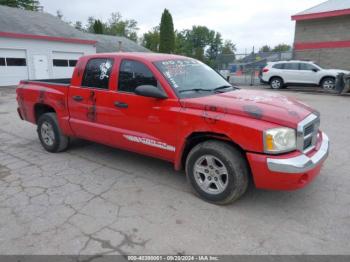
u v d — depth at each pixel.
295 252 2.81
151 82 4.05
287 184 3.20
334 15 19.09
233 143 3.50
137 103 4.11
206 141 3.65
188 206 3.64
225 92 4.23
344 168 4.80
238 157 3.42
